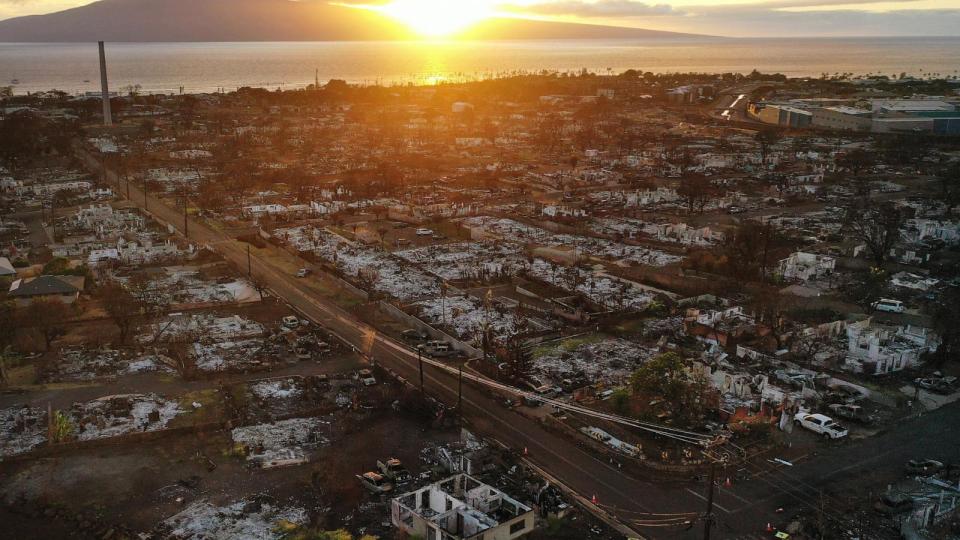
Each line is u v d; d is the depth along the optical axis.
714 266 158.25
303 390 105.19
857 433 93.50
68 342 121.19
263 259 171.00
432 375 111.12
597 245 183.25
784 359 114.38
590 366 113.56
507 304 140.88
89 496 79.31
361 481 82.31
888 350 114.31
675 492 81.12
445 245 182.75
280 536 72.69
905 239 184.62
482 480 82.75
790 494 80.19
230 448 89.25
